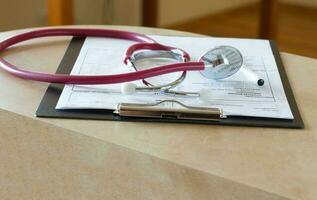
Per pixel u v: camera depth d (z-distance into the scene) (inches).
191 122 22.2
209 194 19.2
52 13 62.7
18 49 30.0
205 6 131.0
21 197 24.5
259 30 97.6
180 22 124.6
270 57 29.8
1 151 24.0
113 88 25.0
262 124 22.3
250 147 20.5
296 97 25.4
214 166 19.2
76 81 25.0
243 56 29.6
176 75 26.4
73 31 32.1
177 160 19.5
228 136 21.3
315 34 124.3
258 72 27.7
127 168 20.8
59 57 28.7
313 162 19.6
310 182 18.4
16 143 23.3
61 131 21.7
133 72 25.2
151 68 25.6
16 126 22.9
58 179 23.0
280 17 134.3
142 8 97.6
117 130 21.5
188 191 19.6
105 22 104.9
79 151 21.7
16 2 85.0
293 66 29.5
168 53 29.0
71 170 22.4
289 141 21.1
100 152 21.1
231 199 18.8
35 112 22.6
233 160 19.6
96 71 26.6
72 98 23.8
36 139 22.6
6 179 24.5
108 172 21.4
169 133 21.3
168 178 19.9
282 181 18.4
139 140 20.7
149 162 20.0
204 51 29.8
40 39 31.8
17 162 23.8
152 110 22.4
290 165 19.4
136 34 31.7
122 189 21.4
